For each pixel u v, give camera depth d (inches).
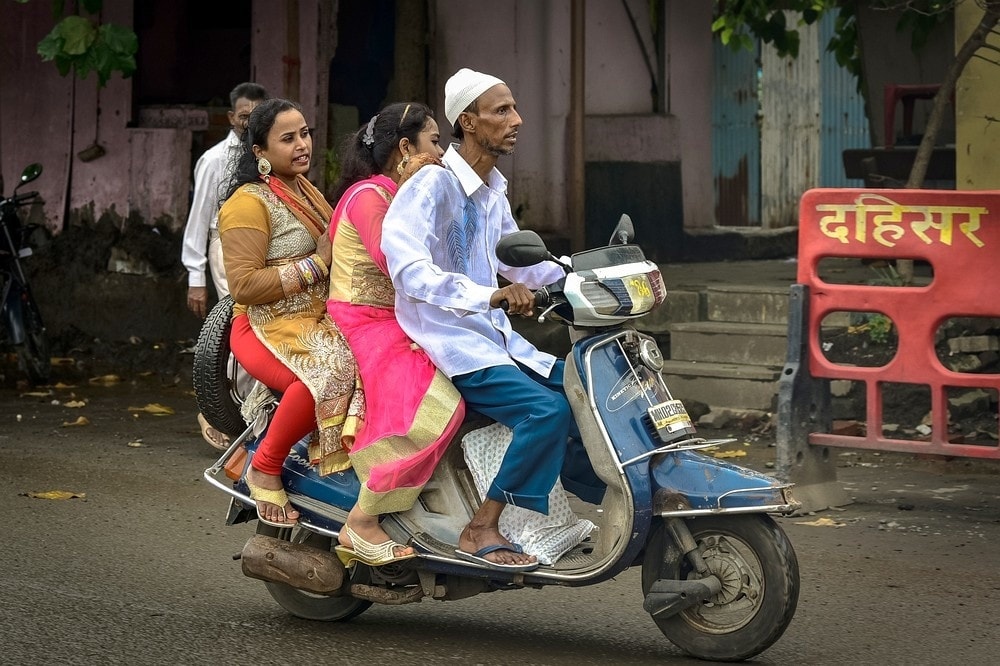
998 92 377.7
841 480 307.9
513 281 207.2
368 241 191.8
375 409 189.9
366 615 212.2
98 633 199.5
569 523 196.1
